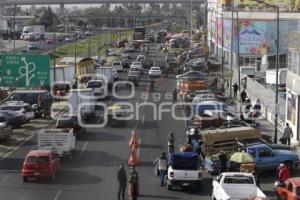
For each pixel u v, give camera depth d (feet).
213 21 450.71
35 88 243.81
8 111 186.50
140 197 108.17
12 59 201.77
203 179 122.52
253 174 110.32
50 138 138.31
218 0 414.00
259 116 201.87
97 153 147.23
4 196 108.27
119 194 105.70
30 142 161.99
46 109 204.74
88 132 176.86
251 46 327.47
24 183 118.52
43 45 573.33
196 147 136.15
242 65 322.14
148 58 440.86
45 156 119.65
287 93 172.04
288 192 99.71
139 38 614.75
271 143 149.38
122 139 165.68
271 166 125.70
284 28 323.98
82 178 122.52
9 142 161.79
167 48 515.91
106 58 444.14
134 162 126.41
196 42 544.62
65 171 128.77
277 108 160.76
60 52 485.97
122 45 568.00
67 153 139.13
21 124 185.78
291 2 363.15
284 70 236.43
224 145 132.67
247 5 366.84
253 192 99.66
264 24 324.80
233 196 96.22
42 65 201.77
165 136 169.68
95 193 110.83
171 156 116.37
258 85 221.46
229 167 119.34
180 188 115.24
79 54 490.90
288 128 150.82
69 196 108.68
